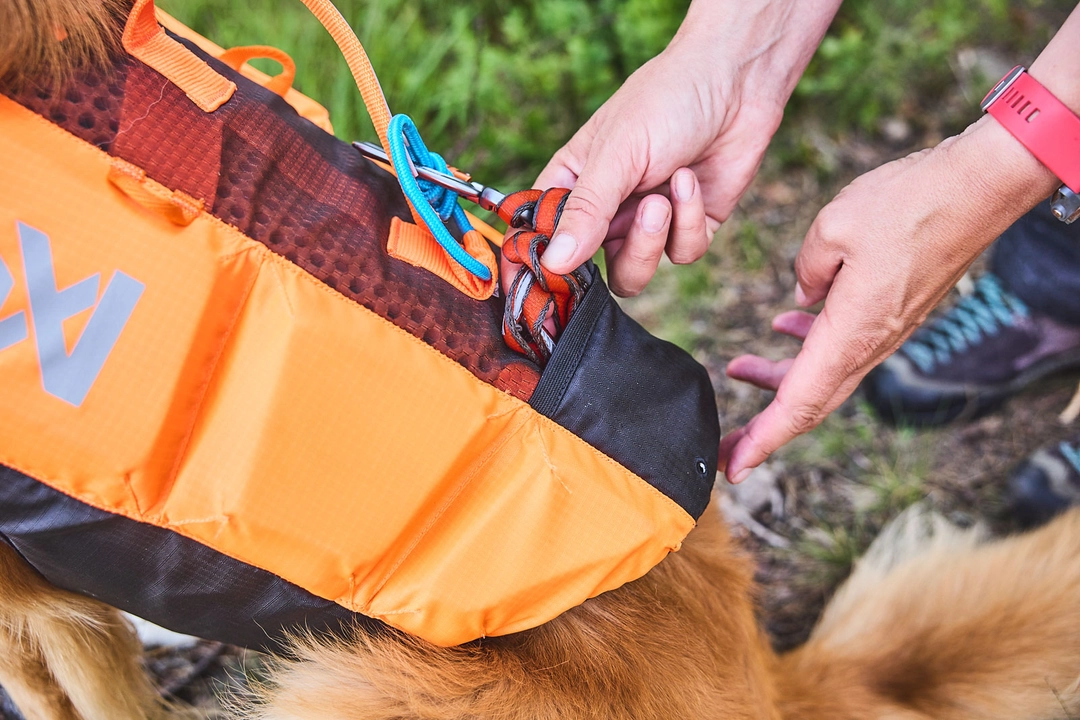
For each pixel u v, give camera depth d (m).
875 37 2.35
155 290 0.73
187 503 0.77
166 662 1.47
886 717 1.30
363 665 0.92
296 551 0.80
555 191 0.99
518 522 0.84
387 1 2.16
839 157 2.28
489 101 2.14
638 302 2.06
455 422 0.82
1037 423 1.84
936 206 0.99
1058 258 1.64
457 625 0.85
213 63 0.90
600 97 2.19
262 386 0.76
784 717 1.28
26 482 0.73
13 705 1.30
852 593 1.48
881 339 1.09
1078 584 1.34
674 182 1.06
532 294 0.88
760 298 2.08
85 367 0.71
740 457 1.20
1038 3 2.48
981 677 1.32
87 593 0.88
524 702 0.92
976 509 1.74
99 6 0.78
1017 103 0.94
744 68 1.19
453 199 1.00
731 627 1.11
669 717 0.96
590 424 0.87
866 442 1.84
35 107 0.72
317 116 1.05
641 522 0.86
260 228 0.78
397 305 0.81
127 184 0.73
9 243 0.69
